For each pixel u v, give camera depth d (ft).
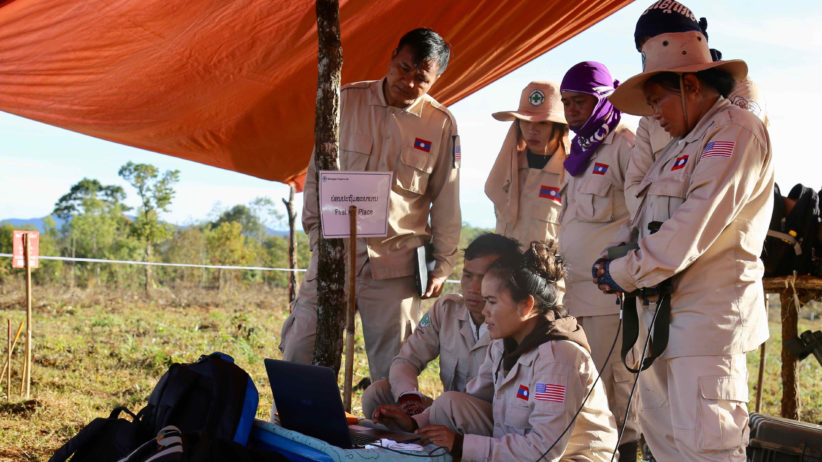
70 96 20.62
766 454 12.82
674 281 9.39
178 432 7.52
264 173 28.55
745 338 9.21
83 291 68.18
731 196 8.93
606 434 9.86
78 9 16.08
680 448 9.36
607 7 20.94
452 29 20.30
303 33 19.27
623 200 13.69
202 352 31.89
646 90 10.02
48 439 17.37
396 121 14.25
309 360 13.91
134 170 128.88
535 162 16.43
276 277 101.14
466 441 9.27
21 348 29.14
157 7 16.69
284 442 8.32
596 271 9.82
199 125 23.85
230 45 19.22
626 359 10.64
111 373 26.18
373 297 14.39
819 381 33.17
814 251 14.83
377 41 20.67
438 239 14.87
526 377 9.70
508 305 9.72
